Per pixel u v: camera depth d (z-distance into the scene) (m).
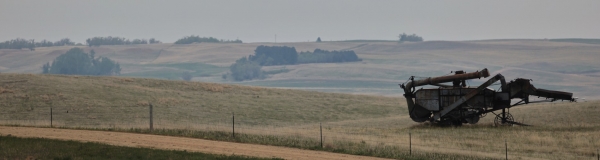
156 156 86.12
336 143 113.19
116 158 83.56
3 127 124.31
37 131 117.56
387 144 118.00
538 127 164.50
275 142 110.00
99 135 113.19
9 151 84.31
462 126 172.50
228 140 111.94
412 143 122.31
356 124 199.75
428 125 180.00
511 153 111.25
